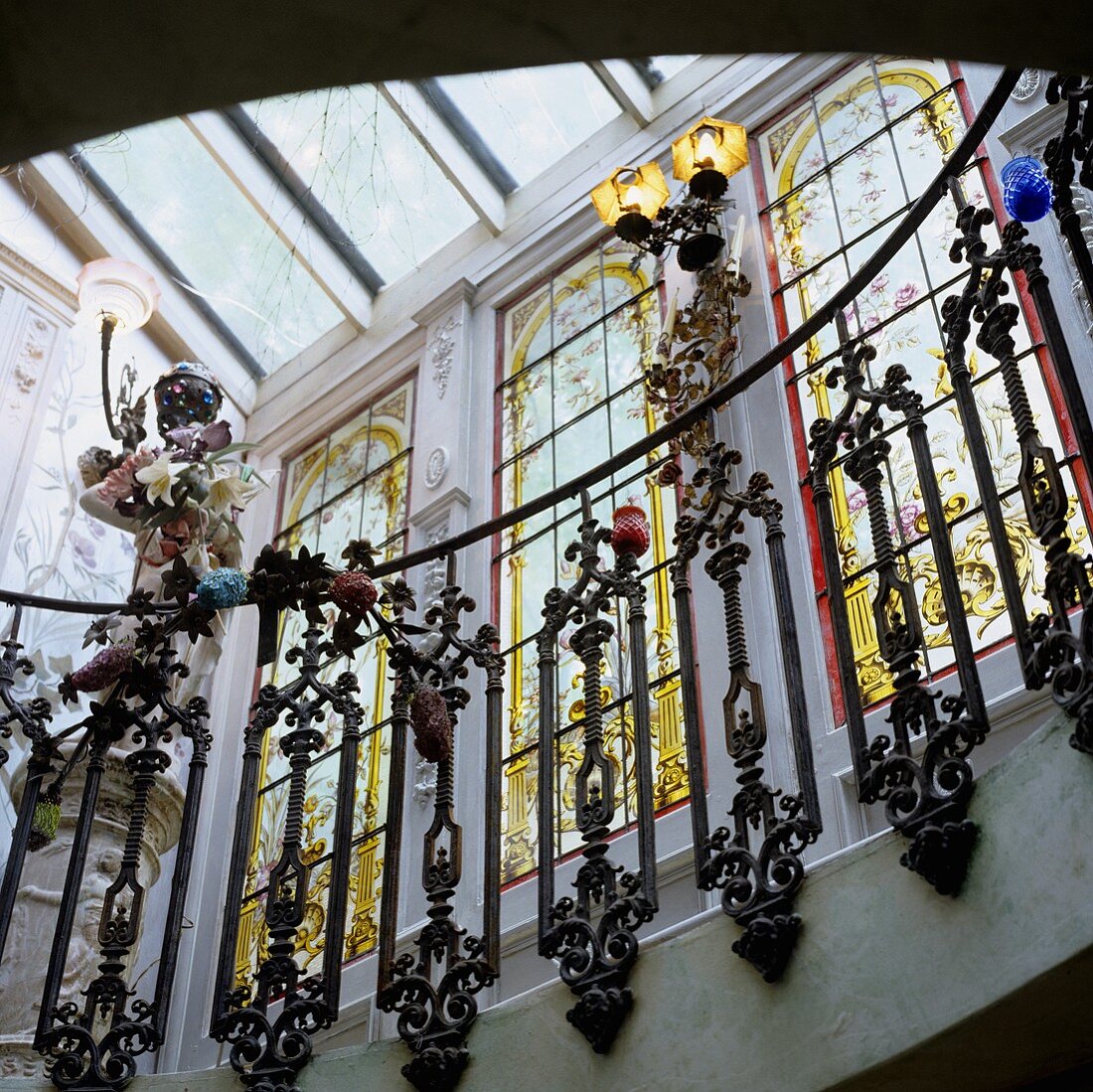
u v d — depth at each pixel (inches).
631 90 307.4
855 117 264.2
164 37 80.0
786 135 275.4
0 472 275.6
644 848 130.9
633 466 255.1
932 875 108.3
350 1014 222.4
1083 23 84.0
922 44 85.0
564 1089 121.6
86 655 274.1
